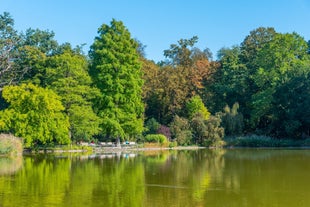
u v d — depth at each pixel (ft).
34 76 170.71
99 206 49.42
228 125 200.54
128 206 49.52
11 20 189.67
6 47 179.52
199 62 252.83
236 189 60.44
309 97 193.06
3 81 176.55
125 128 168.76
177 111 209.05
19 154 126.21
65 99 147.43
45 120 135.23
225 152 144.25
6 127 132.46
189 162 101.35
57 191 58.65
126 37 171.63
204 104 222.07
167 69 223.71
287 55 212.02
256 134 206.39
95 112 163.94
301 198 53.98
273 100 202.69
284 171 81.82
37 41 191.93
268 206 49.65
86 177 72.59
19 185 63.72
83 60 175.52
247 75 228.02
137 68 174.09
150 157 118.83
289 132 194.29
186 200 52.75
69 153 136.67
